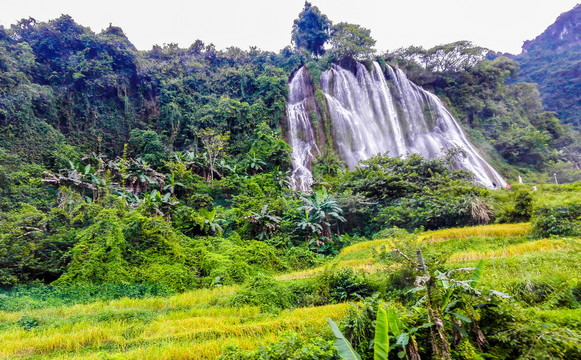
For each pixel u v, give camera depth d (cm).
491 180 3394
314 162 2975
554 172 3734
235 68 3756
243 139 2944
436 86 4650
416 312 450
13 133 2125
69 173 1850
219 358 482
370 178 1939
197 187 2156
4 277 1084
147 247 1293
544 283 547
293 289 892
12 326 753
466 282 400
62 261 1252
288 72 3853
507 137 3997
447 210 1462
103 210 1328
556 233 999
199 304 891
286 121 3325
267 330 629
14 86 2289
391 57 4631
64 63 2736
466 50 4409
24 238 1262
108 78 2805
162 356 537
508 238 1086
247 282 947
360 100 3866
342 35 4072
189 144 2756
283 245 1627
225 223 1725
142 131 2655
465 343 387
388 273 685
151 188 2184
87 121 2631
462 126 4206
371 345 426
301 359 425
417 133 3928
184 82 3262
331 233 1784
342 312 645
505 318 402
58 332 704
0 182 1659
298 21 4459
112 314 794
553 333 352
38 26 2944
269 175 2417
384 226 1670
